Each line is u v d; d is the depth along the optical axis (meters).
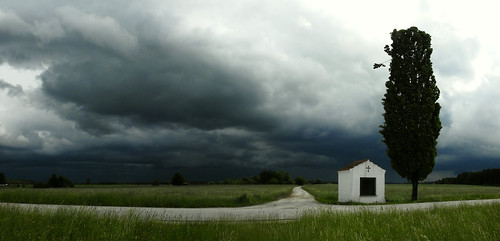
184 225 10.73
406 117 36.00
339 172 35.81
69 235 7.79
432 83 36.75
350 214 12.18
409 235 8.54
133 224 9.16
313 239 8.45
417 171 35.62
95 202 23.84
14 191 24.89
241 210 20.53
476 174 148.88
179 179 143.00
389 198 39.59
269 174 178.62
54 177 104.38
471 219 10.49
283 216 16.09
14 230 7.46
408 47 37.22
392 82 37.56
